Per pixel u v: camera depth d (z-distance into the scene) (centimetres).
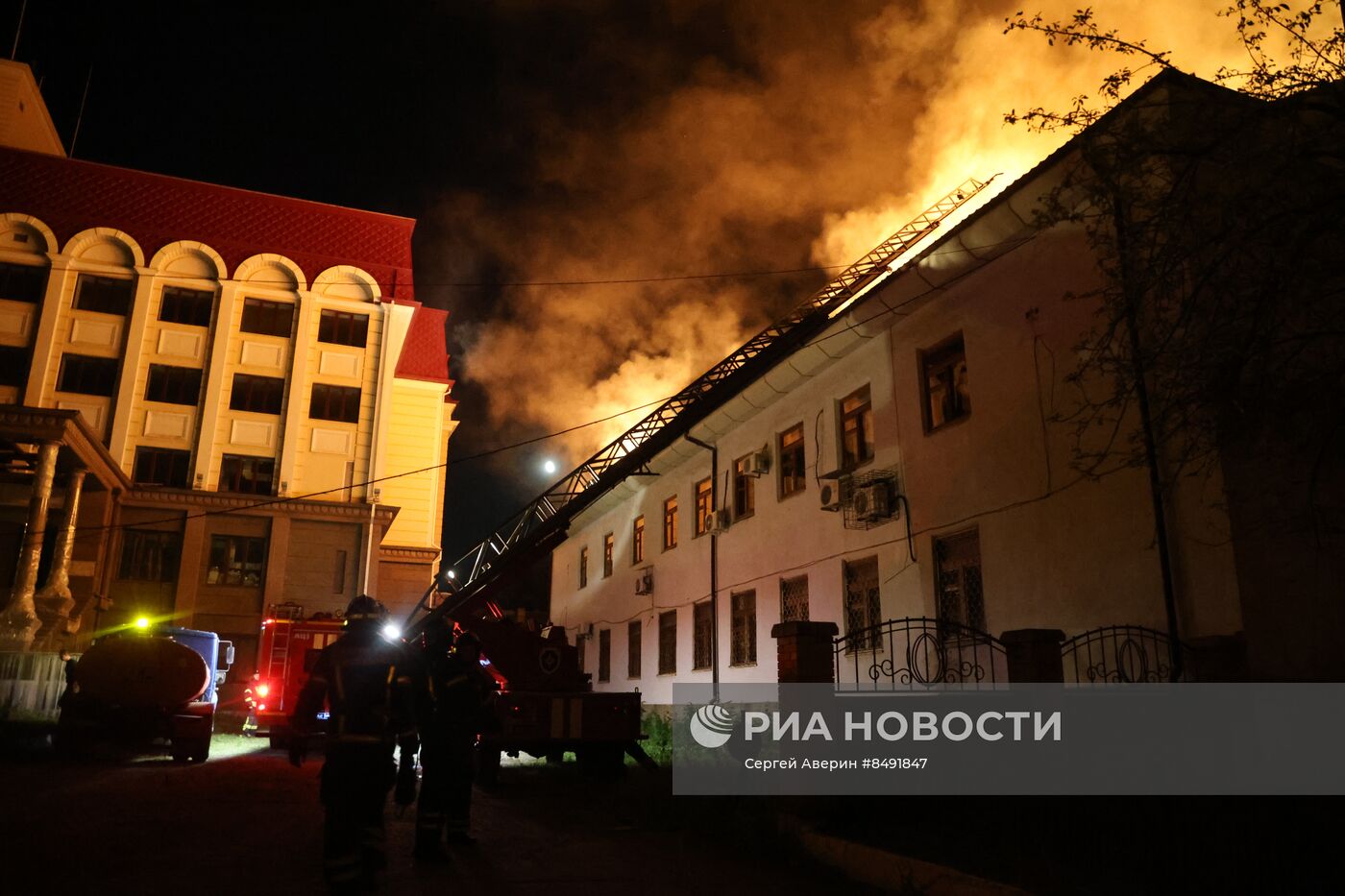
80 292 3278
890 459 1477
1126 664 1020
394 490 3625
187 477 3225
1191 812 566
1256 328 762
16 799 895
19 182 3322
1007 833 680
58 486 3025
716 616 1981
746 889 634
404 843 768
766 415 1886
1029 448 1202
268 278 3447
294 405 3341
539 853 741
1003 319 1273
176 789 1047
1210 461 877
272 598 3150
